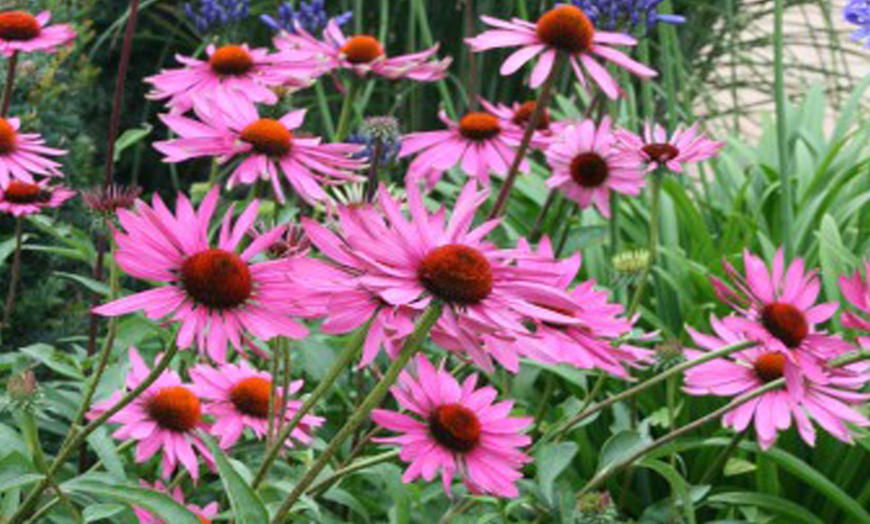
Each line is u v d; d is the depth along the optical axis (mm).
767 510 1916
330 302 1243
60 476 1630
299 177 1606
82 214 2191
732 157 2740
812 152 2688
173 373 1552
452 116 2598
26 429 1359
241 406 1531
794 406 1545
